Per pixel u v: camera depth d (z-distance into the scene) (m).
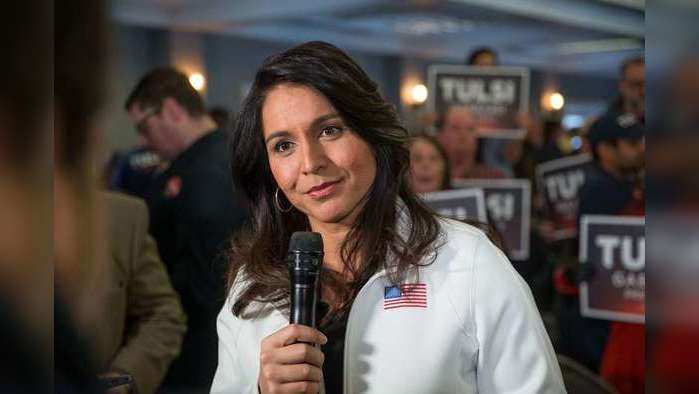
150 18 10.91
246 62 12.24
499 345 1.09
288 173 1.13
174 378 2.36
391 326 1.12
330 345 1.17
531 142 4.58
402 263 1.13
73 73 0.35
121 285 1.91
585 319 3.10
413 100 12.66
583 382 1.52
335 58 1.12
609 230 2.95
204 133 2.58
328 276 1.19
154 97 2.55
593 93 17.08
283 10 10.98
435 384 1.09
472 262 1.13
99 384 0.38
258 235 1.28
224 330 1.29
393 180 1.18
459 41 13.95
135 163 4.27
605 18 11.87
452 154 4.02
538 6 10.95
